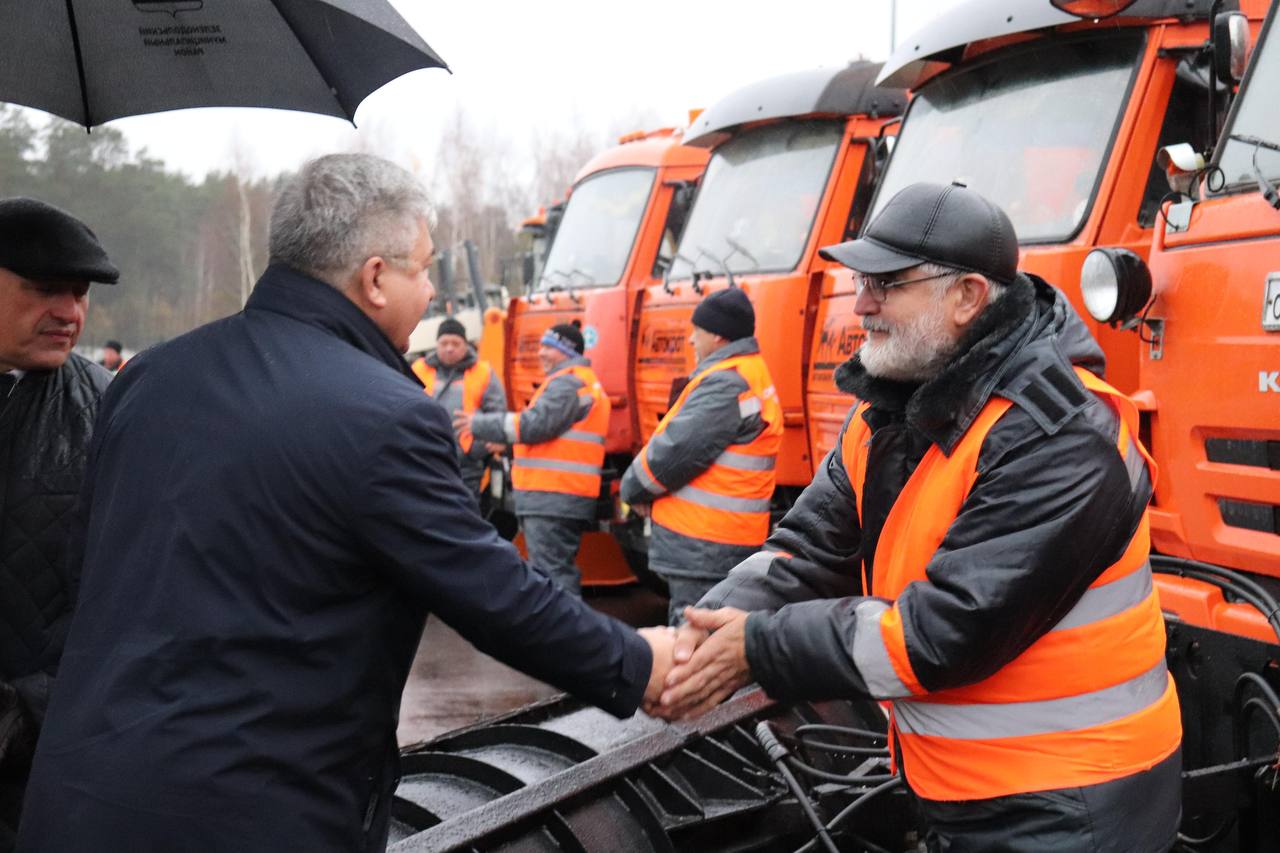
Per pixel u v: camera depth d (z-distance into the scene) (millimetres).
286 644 1713
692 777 2969
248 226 41812
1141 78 4168
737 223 6562
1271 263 2730
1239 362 2822
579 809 2676
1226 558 2928
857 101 6199
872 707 3510
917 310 2014
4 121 34594
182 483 1758
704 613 2168
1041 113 4500
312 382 1791
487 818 2494
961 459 1966
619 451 7434
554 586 1920
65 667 1771
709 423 4852
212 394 1812
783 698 2076
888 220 2043
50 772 1698
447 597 1794
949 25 4754
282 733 1703
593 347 7555
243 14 2346
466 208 44969
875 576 2139
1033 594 1850
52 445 2541
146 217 40906
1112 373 3799
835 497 2379
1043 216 4316
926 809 2125
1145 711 1996
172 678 1685
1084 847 1920
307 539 1731
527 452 6633
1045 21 4332
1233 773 2693
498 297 12922
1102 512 1877
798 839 3023
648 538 6844
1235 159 2996
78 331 2574
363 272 1913
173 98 2537
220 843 1641
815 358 5422
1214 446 2941
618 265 7777
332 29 2256
